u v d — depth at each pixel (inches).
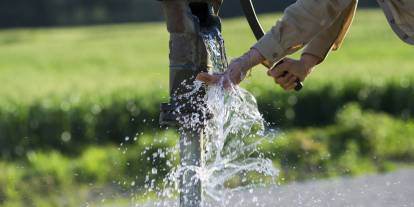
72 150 597.3
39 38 2224.4
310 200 340.8
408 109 700.0
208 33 199.0
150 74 919.7
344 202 339.3
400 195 356.5
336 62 995.3
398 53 1210.6
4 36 2405.3
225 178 244.2
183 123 196.7
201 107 196.4
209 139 215.2
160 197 310.3
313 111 676.1
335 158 504.4
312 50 201.8
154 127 617.6
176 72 195.2
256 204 324.5
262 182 383.9
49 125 602.2
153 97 642.2
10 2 3206.2
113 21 3277.6
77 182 449.7
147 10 3395.7
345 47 1411.2
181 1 193.6
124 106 627.2
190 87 195.2
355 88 701.9
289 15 189.2
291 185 385.1
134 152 492.7
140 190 412.8
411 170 459.2
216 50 199.8
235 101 203.9
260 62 191.8
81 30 2635.3
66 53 1567.4
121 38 2042.3
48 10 3248.0
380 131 556.7
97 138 616.4
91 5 3336.6
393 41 1595.7
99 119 618.8
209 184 230.1
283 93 653.3
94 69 1084.5
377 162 505.0
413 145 543.2
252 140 323.0
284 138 514.6
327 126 650.8
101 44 1833.2
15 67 1226.6
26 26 3193.9
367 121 570.9
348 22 201.8
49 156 534.6
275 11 3287.4
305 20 188.4
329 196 354.0
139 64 1152.2
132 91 669.3
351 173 453.1
